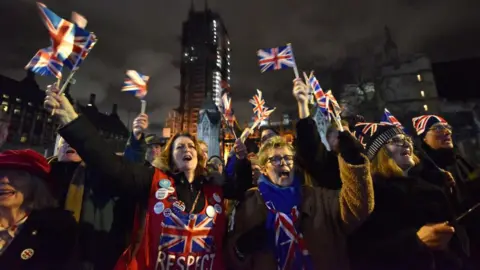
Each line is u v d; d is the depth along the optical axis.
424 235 2.20
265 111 5.01
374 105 36.62
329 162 2.71
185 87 100.94
